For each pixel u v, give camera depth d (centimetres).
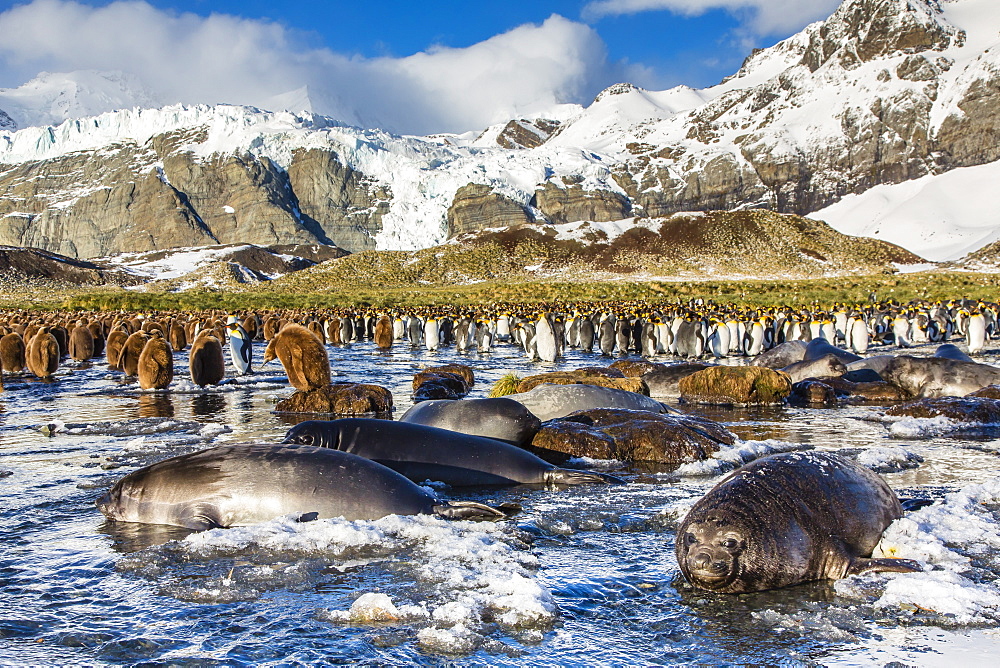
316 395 1302
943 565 507
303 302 6988
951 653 391
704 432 936
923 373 1435
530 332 2644
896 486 729
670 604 458
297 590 479
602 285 8212
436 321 2989
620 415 962
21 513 660
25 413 1292
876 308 3781
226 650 398
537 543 577
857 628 422
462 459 769
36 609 454
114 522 634
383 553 543
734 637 412
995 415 1091
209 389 1648
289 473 626
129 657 390
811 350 1878
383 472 646
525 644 404
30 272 13400
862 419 1204
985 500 667
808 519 499
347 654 393
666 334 2652
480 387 1652
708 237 11688
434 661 386
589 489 748
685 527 490
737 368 1434
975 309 2902
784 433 1066
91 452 935
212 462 639
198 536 569
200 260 16925
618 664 383
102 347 2897
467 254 11406
